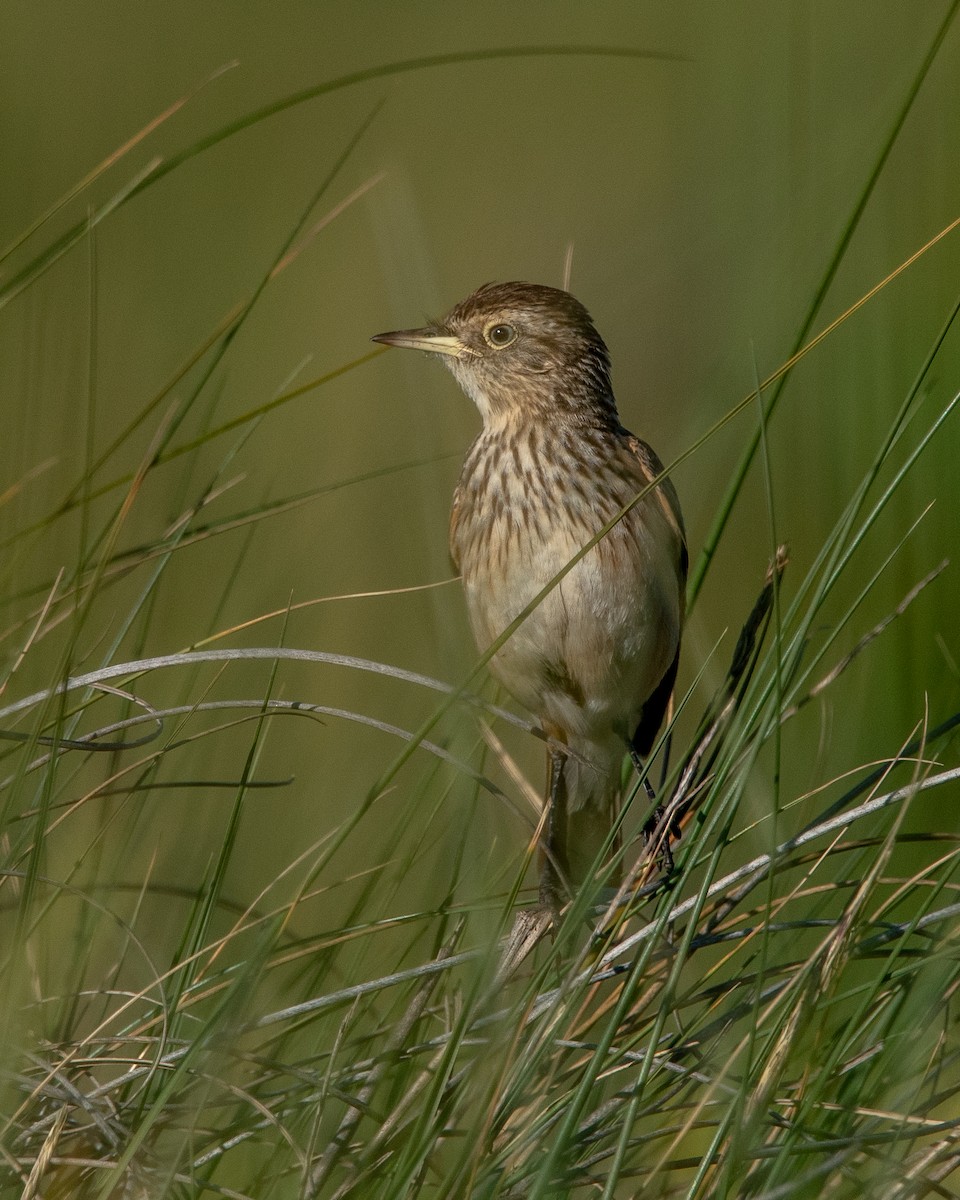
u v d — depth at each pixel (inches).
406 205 416.8
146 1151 242.1
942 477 458.0
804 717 410.0
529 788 321.7
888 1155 234.7
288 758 430.3
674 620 376.5
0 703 308.3
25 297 383.6
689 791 303.6
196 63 1126.4
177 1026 262.8
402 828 293.3
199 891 285.0
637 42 1152.8
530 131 1083.9
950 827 385.4
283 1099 266.7
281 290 825.5
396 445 636.7
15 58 1023.6
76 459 396.2
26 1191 231.6
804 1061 274.4
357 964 291.9
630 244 780.0
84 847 318.7
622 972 276.4
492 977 271.0
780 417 517.3
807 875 281.9
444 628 329.4
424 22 1231.5
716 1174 239.5
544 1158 239.0
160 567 299.7
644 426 695.1
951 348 479.5
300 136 1056.8
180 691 370.6
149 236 844.6
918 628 435.8
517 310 383.2
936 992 254.8
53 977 290.7
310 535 529.3
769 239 490.6
